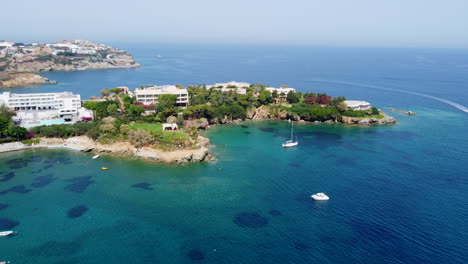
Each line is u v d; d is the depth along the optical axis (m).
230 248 104.62
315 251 102.88
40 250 103.25
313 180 153.00
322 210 126.44
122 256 100.94
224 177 157.12
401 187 144.88
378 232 112.12
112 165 169.88
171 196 137.75
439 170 163.00
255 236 110.62
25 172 159.62
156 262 98.44
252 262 98.25
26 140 193.00
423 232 111.75
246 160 179.12
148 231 113.50
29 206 128.50
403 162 174.00
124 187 145.38
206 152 181.25
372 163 173.12
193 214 124.06
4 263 97.19
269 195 139.00
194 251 103.25
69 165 169.00
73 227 115.38
